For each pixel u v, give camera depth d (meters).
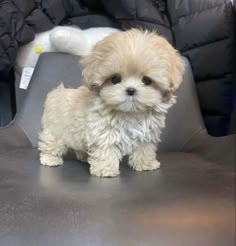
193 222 0.26
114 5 0.59
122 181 0.34
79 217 0.26
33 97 0.53
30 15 0.57
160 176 0.35
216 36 0.54
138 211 0.27
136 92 0.33
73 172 0.37
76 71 0.54
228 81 0.54
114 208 0.27
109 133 0.35
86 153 0.39
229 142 0.42
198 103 0.54
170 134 0.50
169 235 0.25
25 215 0.27
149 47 0.33
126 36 0.34
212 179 0.34
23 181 0.34
